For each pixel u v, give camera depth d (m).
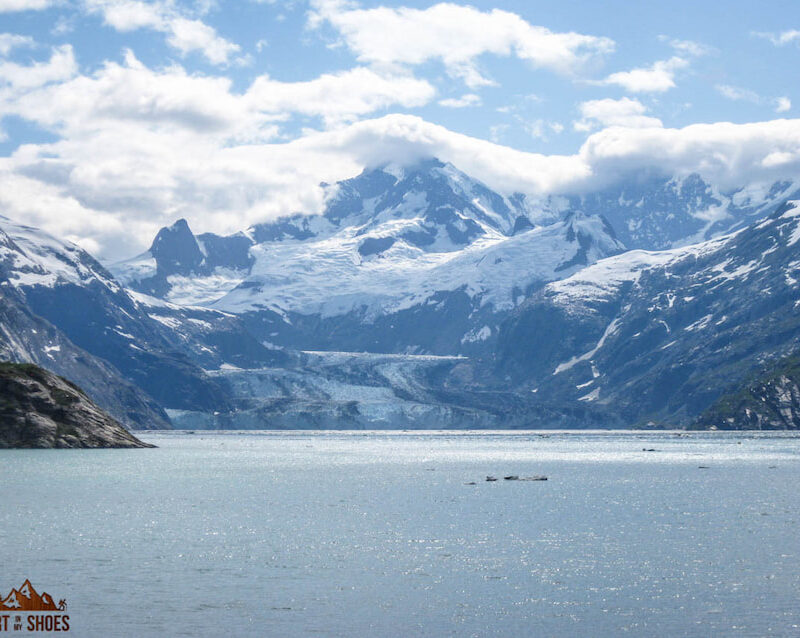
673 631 73.44
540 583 88.75
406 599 83.06
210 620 76.62
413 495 164.50
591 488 177.00
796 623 75.25
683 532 117.62
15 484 180.75
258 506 147.25
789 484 184.25
